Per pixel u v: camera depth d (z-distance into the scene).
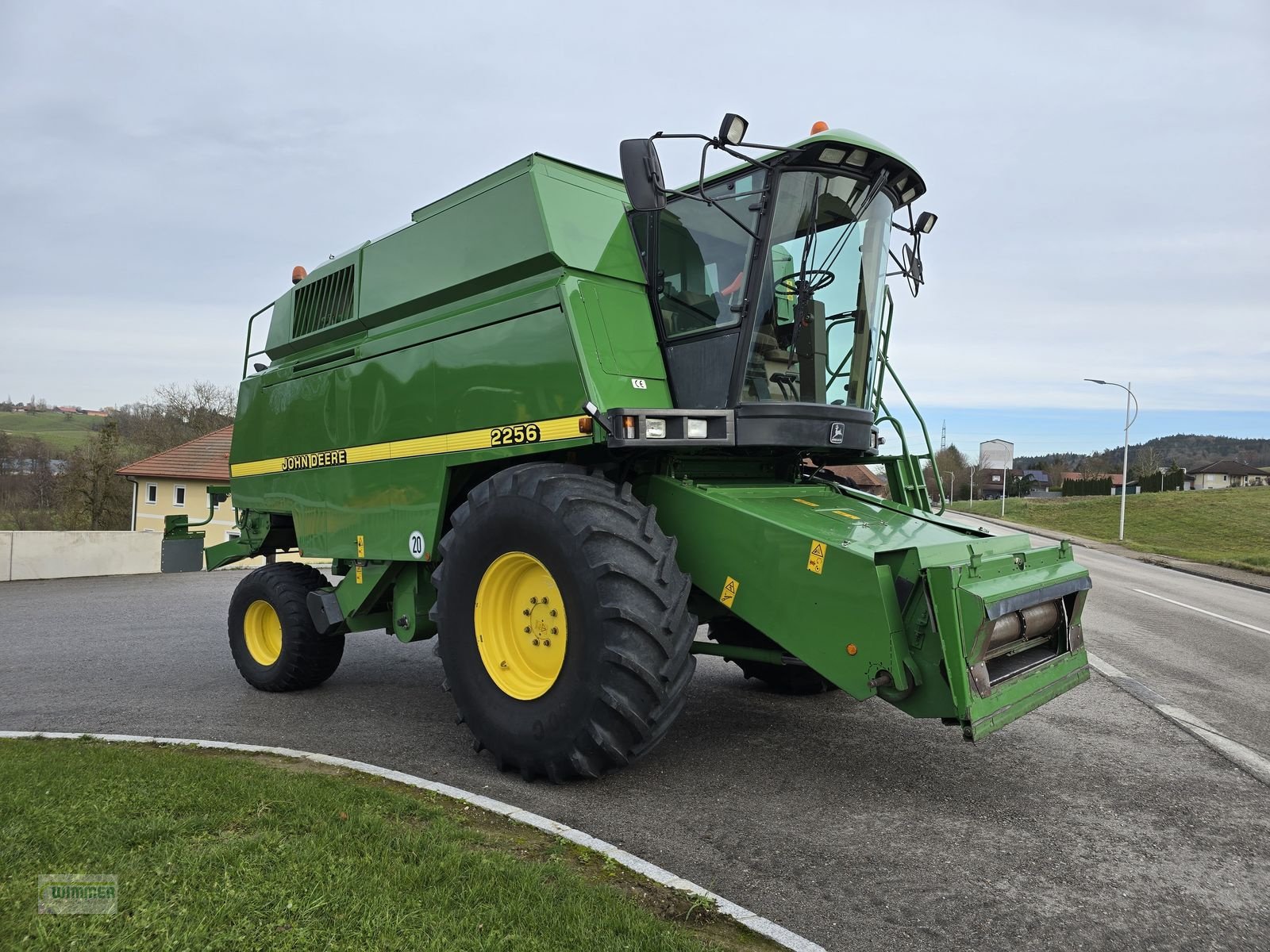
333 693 6.51
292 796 3.71
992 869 3.37
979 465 83.50
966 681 3.60
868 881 3.23
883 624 3.69
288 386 6.80
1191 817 3.96
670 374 4.92
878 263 5.20
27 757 4.43
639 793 4.16
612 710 3.90
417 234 5.55
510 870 3.03
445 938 2.55
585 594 3.97
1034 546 4.57
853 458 5.52
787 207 4.68
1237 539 44.78
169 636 9.24
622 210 5.12
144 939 2.48
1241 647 9.66
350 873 2.95
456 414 5.06
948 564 3.74
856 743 5.02
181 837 3.24
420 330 5.38
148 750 4.70
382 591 5.83
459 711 4.65
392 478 5.56
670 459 4.71
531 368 4.61
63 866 2.95
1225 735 5.46
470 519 4.61
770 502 4.61
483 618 4.55
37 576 15.48
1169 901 3.12
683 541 4.48
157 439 49.03
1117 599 15.03
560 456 4.77
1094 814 3.97
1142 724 5.68
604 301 4.67
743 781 4.34
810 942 2.72
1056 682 4.25
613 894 2.92
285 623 6.32
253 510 7.38
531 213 4.70
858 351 5.19
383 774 4.25
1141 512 56.62
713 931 2.78
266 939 2.50
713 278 4.78
